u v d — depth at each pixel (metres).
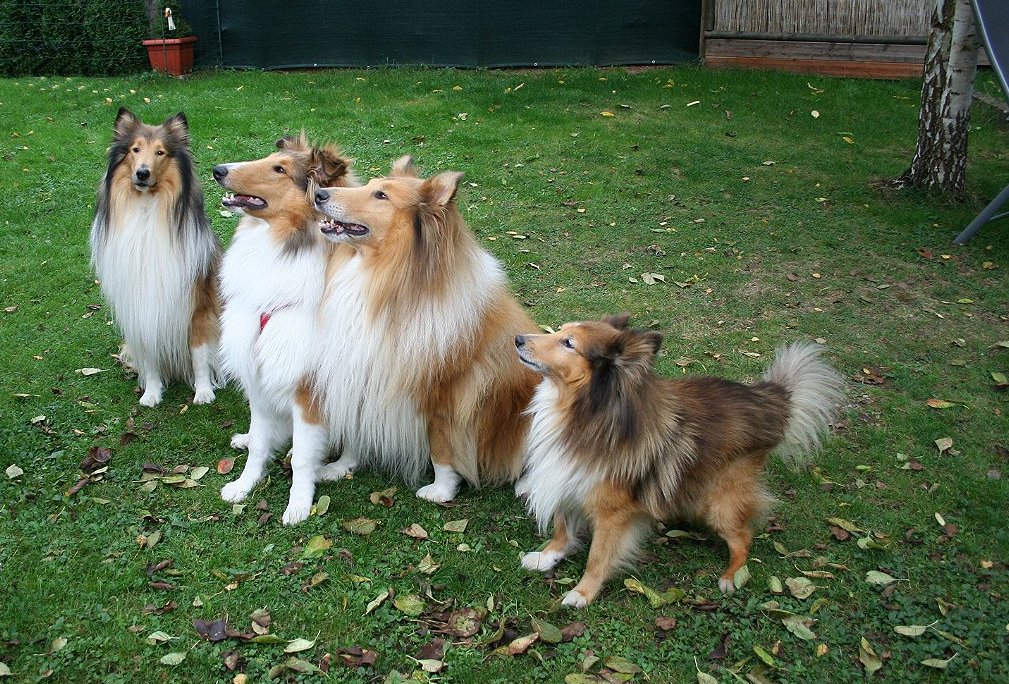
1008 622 3.45
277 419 4.37
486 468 4.39
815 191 8.49
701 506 3.74
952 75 7.88
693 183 8.70
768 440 3.74
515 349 4.16
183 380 5.44
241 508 4.12
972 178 8.91
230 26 12.91
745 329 5.99
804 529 4.08
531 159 9.28
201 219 5.07
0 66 12.59
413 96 11.50
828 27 12.53
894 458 4.59
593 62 13.07
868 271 6.85
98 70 12.70
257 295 4.07
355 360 4.01
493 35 12.91
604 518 3.62
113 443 4.68
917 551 3.91
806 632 3.38
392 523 4.10
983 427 4.86
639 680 3.20
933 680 3.20
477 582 3.70
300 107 10.96
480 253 4.19
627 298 6.43
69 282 6.69
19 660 3.18
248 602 3.53
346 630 3.40
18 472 4.29
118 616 3.42
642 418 3.53
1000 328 5.96
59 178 8.68
